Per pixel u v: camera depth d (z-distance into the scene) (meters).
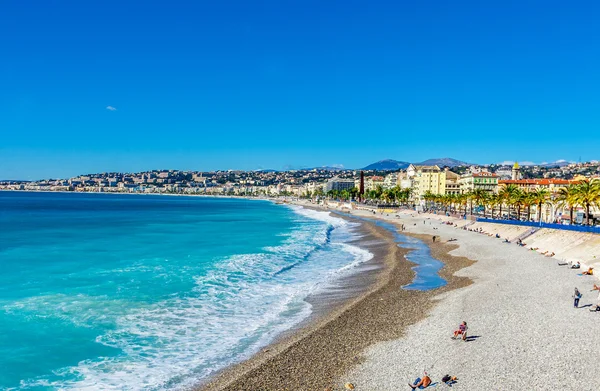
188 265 56.69
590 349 25.30
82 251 68.00
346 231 112.50
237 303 38.84
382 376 23.03
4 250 67.75
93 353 27.34
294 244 81.81
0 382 23.42
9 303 37.22
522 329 29.14
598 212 96.88
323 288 44.81
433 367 23.75
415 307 36.34
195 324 32.97
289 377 23.41
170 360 26.50
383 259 63.72
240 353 27.53
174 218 152.75
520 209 128.38
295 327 32.38
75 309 35.94
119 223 125.38
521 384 21.34
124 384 23.45
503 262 56.78
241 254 67.44
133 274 50.22
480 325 30.42
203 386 23.12
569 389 20.73
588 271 46.25
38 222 123.81
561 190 86.12
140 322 33.22
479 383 21.62
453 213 153.38
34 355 26.81
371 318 33.47
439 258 64.00
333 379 22.97
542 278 45.03
